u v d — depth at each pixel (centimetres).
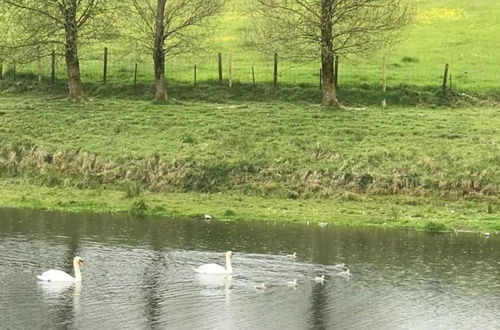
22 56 5959
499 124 5525
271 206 4388
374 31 5741
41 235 3628
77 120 5562
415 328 2580
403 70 6806
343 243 3681
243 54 7219
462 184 4528
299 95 6191
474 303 2852
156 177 4741
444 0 9131
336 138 5175
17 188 4703
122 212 4228
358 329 2548
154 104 5947
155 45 6012
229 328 2509
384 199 4497
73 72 6044
